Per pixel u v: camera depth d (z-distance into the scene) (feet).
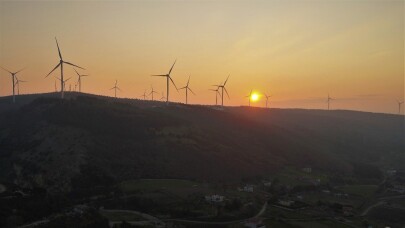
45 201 483.10
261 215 548.72
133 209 516.73
